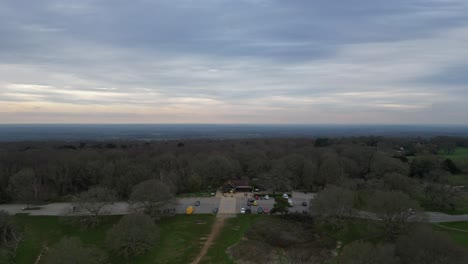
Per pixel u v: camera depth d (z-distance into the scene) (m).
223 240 70.62
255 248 65.69
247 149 169.62
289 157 131.25
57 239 73.44
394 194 74.50
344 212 81.12
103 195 83.25
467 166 133.75
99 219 81.62
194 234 74.38
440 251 50.31
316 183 119.19
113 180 111.25
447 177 116.12
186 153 161.62
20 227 76.81
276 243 70.19
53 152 149.00
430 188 96.12
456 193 94.62
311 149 164.25
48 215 86.88
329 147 175.88
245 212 87.62
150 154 161.75
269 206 94.25
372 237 73.31
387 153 148.25
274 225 78.56
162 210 85.94
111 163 123.62
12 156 131.88
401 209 71.69
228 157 143.25
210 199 102.88
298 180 120.12
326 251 66.75
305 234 75.00
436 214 86.69
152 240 66.12
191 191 113.88
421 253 50.16
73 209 80.62
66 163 120.38
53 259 54.22
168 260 63.09
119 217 84.94
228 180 124.25
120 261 63.72
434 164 127.06
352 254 53.41
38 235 75.31
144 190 84.25
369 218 81.62
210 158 129.50
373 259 51.59
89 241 72.25
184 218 84.69
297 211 89.38
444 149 187.75
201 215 86.81
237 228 76.94
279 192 110.81
